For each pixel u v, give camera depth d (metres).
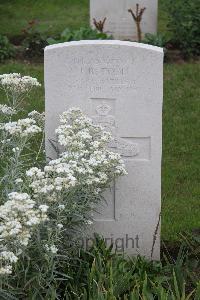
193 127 3.85
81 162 2.22
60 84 2.45
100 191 2.39
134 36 5.30
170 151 3.57
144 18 5.27
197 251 2.56
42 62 4.85
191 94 4.29
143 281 2.22
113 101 2.46
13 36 5.48
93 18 5.20
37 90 4.32
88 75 2.44
